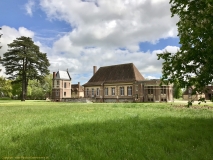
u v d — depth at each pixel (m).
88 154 4.57
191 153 4.73
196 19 6.42
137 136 6.30
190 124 8.68
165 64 6.94
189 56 6.39
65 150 4.72
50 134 6.40
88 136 6.17
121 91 56.91
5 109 19.45
